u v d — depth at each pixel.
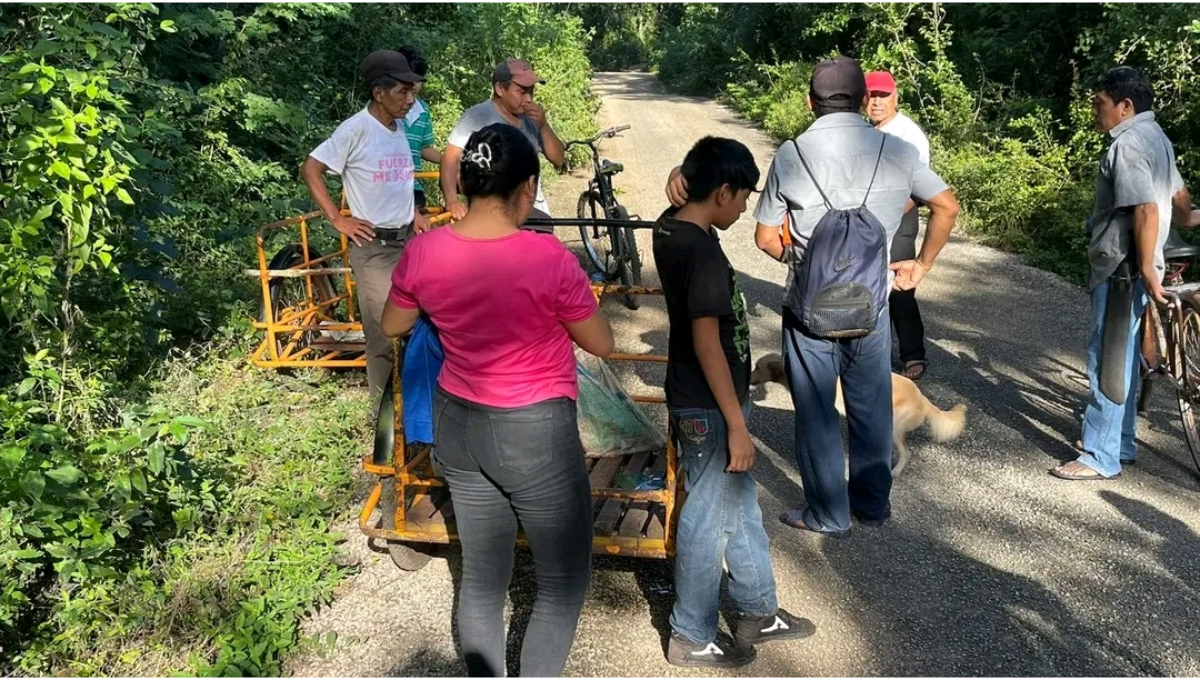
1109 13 10.92
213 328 5.98
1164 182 4.24
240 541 3.82
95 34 5.19
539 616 2.85
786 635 3.35
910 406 4.54
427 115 6.90
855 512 4.13
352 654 3.33
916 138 5.57
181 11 8.28
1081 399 5.70
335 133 4.62
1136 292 4.38
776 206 3.73
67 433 3.83
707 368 2.89
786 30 23.81
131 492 3.54
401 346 3.33
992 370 6.17
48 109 4.32
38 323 4.48
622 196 11.62
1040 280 8.27
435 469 3.48
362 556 3.91
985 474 4.73
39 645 3.28
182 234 6.80
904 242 5.79
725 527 3.10
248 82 8.40
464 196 2.55
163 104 7.15
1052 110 13.05
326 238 7.49
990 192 9.98
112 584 3.46
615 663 3.30
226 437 4.64
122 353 5.13
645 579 3.77
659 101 25.69
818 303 3.60
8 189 3.85
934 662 3.32
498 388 2.58
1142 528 4.20
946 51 15.83
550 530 2.71
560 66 17.20
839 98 3.62
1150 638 3.45
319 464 4.46
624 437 3.94
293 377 5.62
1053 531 4.18
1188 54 9.54
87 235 4.06
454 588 3.70
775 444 5.05
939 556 3.97
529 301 2.50
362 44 11.95
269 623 3.33
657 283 8.26
